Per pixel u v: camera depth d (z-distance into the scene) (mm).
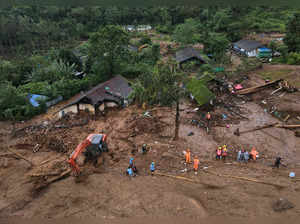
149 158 23547
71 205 17172
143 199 17391
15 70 49938
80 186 19484
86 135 28078
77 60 56594
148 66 53344
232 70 55781
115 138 27328
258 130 28766
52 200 17844
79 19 108438
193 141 26516
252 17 99875
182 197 17406
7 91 34781
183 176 20656
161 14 116688
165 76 26281
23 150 25484
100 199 17656
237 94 39594
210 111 33469
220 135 27672
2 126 31266
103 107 35406
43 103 35469
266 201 16469
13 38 79250
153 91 31422
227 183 19359
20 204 17594
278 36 84062
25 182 20266
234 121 30875
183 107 35094
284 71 51094
